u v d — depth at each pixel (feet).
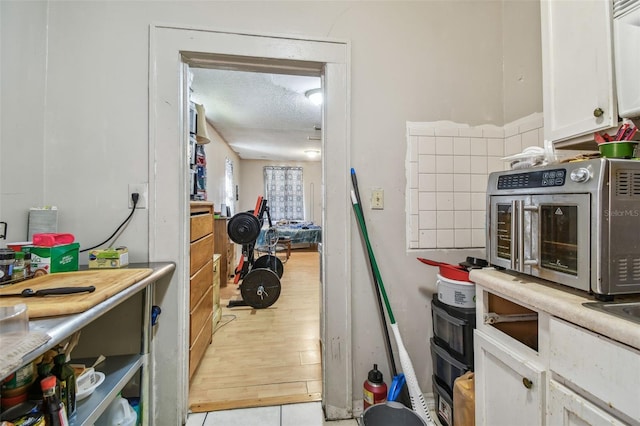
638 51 3.05
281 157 24.88
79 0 4.56
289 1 5.01
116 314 4.59
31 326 2.24
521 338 3.54
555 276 2.95
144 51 4.68
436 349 4.82
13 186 3.88
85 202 4.56
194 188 7.42
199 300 6.40
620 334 2.07
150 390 4.48
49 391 2.63
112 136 4.62
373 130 5.30
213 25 4.80
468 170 5.62
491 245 3.86
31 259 3.53
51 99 4.48
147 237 4.69
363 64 5.26
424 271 5.47
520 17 5.34
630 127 3.01
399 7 5.39
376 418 4.18
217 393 5.61
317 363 6.77
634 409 2.01
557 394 2.59
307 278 14.65
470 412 3.86
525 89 5.26
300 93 10.56
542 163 3.70
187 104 4.97
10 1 3.83
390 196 5.37
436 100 5.51
